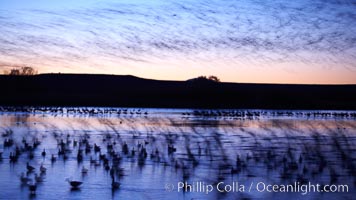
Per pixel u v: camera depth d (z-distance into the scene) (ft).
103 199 91.25
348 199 92.79
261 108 606.96
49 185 102.17
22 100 611.88
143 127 265.95
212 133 230.48
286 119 367.45
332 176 110.73
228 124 298.56
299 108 628.69
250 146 174.60
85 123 293.23
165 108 567.18
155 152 146.10
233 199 92.63
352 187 102.58
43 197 92.32
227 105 633.20
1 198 91.25
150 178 110.63
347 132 246.47
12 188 99.30
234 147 170.81
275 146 176.24
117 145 174.19
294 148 170.50
